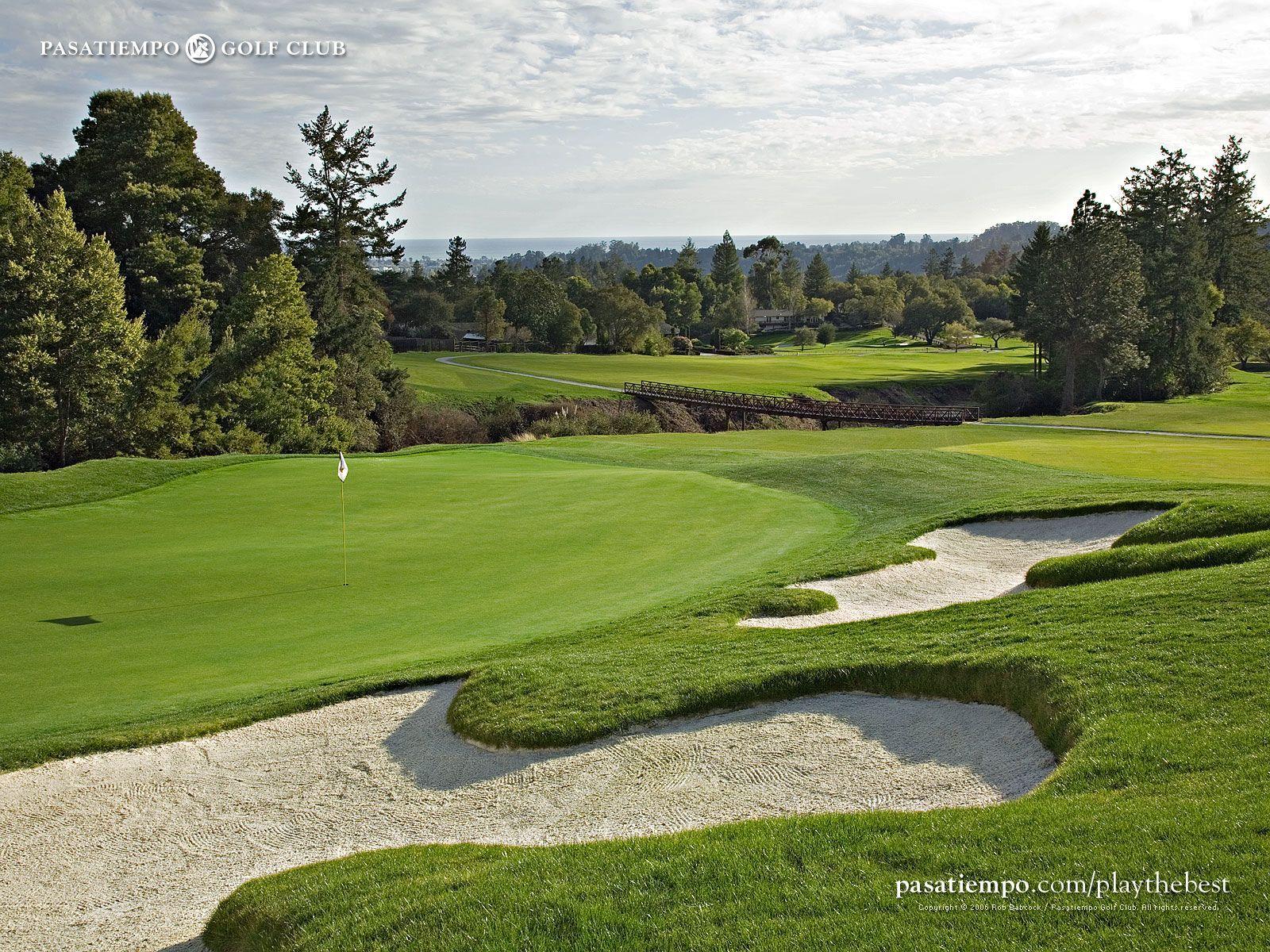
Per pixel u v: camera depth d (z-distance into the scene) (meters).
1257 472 26.31
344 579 18.09
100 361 45.03
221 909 7.68
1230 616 10.95
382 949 6.37
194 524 23.05
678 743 10.22
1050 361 86.62
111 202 59.38
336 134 69.25
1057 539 18.48
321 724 11.53
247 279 55.50
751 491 26.61
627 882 6.80
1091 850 6.43
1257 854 6.07
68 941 7.71
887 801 8.64
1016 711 10.05
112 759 10.67
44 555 20.06
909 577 16.61
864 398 84.50
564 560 19.36
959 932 5.68
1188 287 82.81
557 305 129.00
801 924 5.95
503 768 10.21
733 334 146.12
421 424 64.81
